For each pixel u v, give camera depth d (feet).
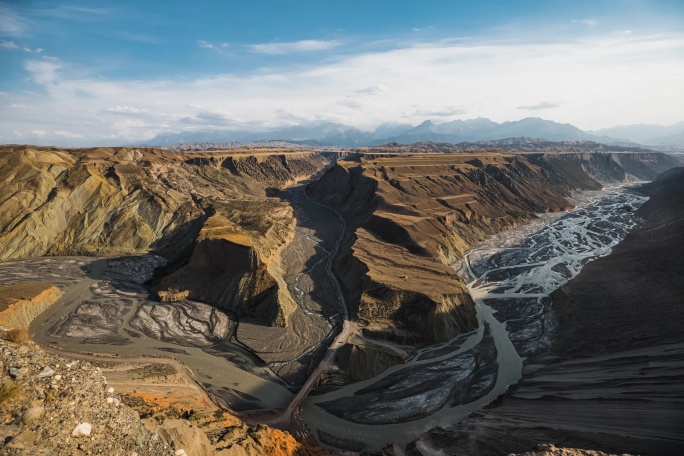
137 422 55.06
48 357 56.70
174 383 142.10
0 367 50.26
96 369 58.65
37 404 46.65
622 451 100.53
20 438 41.50
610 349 160.15
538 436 113.39
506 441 112.78
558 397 135.85
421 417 137.28
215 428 93.91
